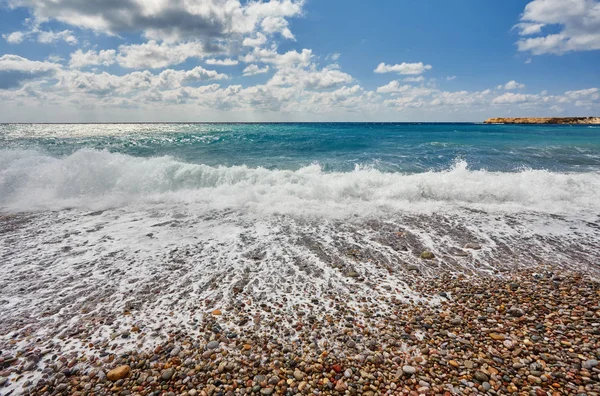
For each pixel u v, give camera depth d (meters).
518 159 13.63
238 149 17.38
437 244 5.42
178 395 2.44
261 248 5.22
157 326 3.26
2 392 2.45
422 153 15.59
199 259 4.80
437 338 3.08
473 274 4.40
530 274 4.38
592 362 2.68
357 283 4.16
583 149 17.11
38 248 5.11
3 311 3.47
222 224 6.33
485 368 2.68
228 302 3.70
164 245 5.30
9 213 6.87
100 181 8.46
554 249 5.19
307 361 2.80
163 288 3.99
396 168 11.70
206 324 3.30
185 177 9.00
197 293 3.88
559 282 4.14
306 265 4.65
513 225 6.30
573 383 2.48
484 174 9.52
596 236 5.71
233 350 2.93
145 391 2.48
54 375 2.63
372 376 2.62
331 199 7.99
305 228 6.15
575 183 8.78
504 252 5.09
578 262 4.72
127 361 2.79
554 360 2.73
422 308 3.60
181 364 2.76
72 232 5.83
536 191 8.28
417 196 8.14
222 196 8.08
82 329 3.20
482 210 7.27
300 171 10.33
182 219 6.62
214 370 2.70
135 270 4.44
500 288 4.02
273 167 11.77
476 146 18.92
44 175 8.57
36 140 22.78
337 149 17.48
